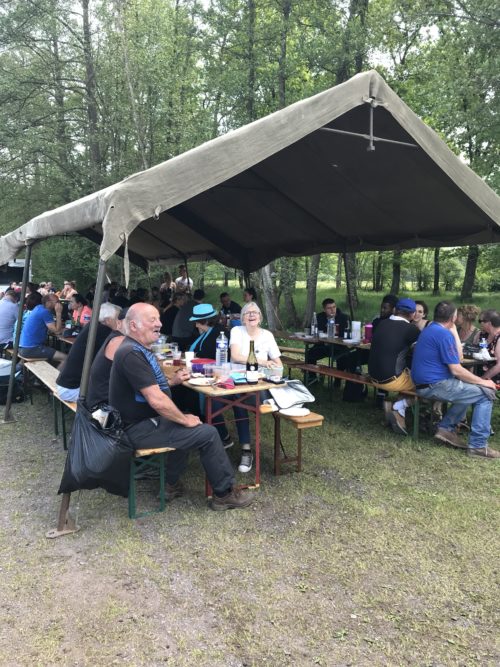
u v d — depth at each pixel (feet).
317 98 11.73
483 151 37.11
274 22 46.03
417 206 18.44
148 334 10.63
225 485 11.37
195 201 25.53
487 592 8.59
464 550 9.87
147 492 12.50
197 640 7.47
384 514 11.31
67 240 54.65
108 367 11.35
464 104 32.76
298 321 56.03
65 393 14.05
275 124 11.44
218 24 48.03
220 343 14.07
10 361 21.01
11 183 52.49
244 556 9.67
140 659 7.10
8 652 7.21
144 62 47.16
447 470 13.80
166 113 49.26
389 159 15.29
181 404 16.22
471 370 17.43
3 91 48.57
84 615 8.02
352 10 44.52
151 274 54.49
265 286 46.83
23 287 18.49
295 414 13.21
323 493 12.35
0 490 12.62
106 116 51.11
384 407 17.48
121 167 51.13
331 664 7.00
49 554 9.76
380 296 73.87
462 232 19.24
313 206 22.68
